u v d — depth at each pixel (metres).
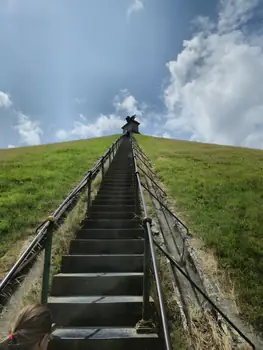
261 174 13.95
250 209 8.52
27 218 7.76
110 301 4.13
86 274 4.82
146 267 3.84
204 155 23.52
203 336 3.91
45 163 17.81
